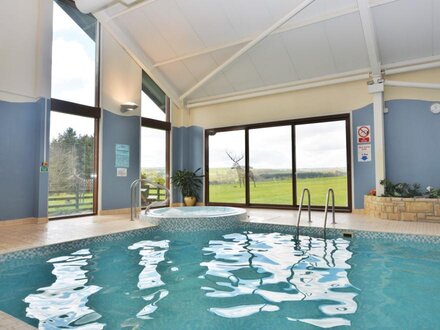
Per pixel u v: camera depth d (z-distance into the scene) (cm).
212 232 515
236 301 240
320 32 636
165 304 235
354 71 685
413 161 632
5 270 322
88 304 235
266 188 819
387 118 658
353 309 224
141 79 815
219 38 706
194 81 853
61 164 648
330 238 465
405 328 195
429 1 534
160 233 510
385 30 593
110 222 570
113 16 697
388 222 536
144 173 837
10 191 552
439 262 340
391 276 296
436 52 607
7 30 557
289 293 255
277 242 443
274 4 604
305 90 758
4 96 551
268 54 716
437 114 614
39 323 203
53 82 641
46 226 529
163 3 654
